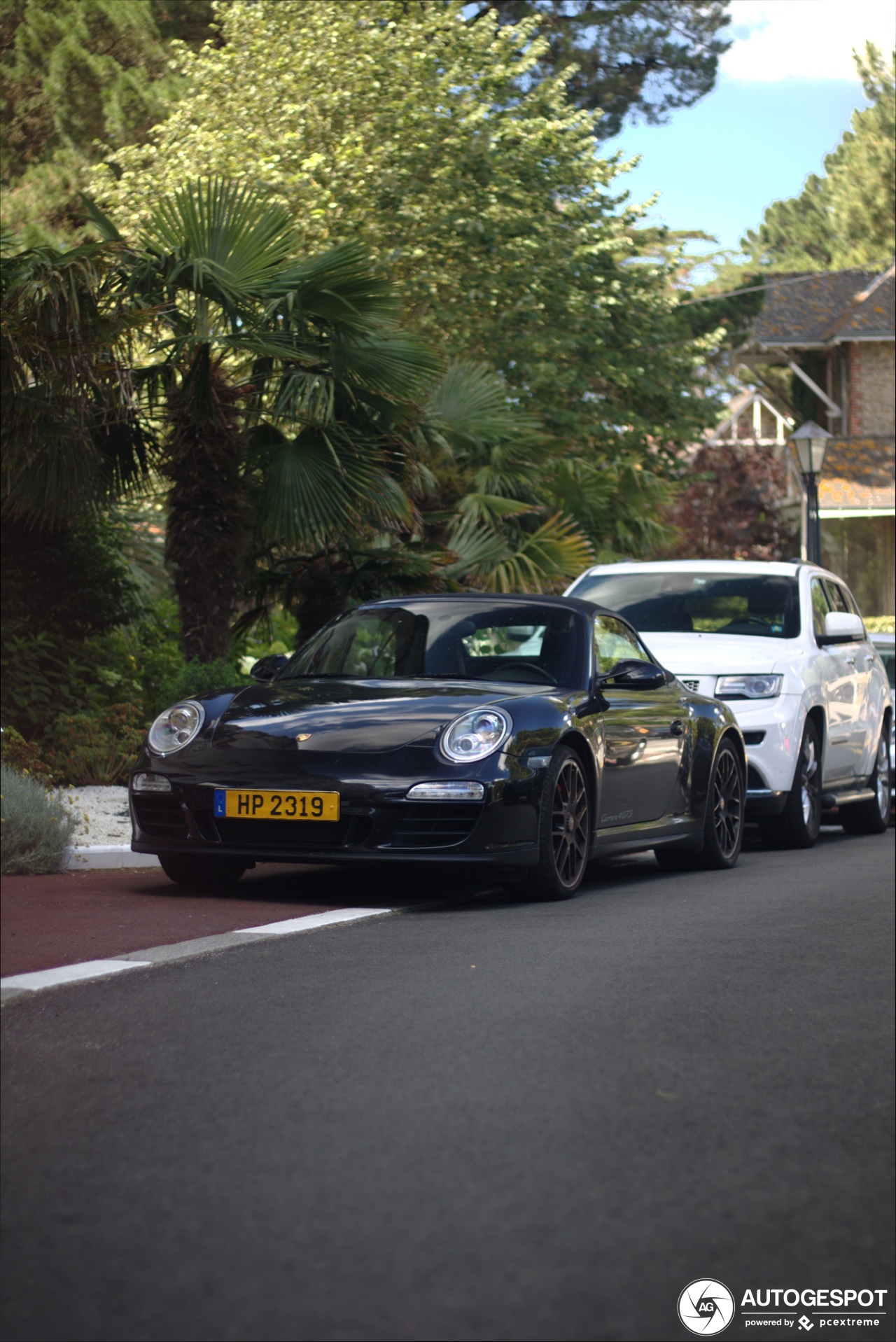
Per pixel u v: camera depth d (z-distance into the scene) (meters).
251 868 7.82
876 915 6.47
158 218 11.26
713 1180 2.80
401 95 22.48
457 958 5.05
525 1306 2.19
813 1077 3.60
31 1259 2.37
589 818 6.99
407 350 11.49
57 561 11.59
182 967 4.85
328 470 11.30
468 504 15.25
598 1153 2.94
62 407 10.41
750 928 5.97
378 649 7.50
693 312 45.81
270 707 6.68
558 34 33.88
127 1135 3.03
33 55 21.17
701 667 10.05
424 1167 2.83
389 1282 2.27
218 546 11.23
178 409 11.09
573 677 7.24
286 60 22.39
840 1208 2.67
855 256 56.41
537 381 21.48
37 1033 3.91
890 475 34.75
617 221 23.64
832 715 10.76
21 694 10.91
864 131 56.03
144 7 22.34
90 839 8.23
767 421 52.22
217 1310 2.17
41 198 20.62
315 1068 3.55
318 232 21.11
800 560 11.55
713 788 8.48
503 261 21.61
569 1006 4.31
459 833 6.22
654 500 20.86
